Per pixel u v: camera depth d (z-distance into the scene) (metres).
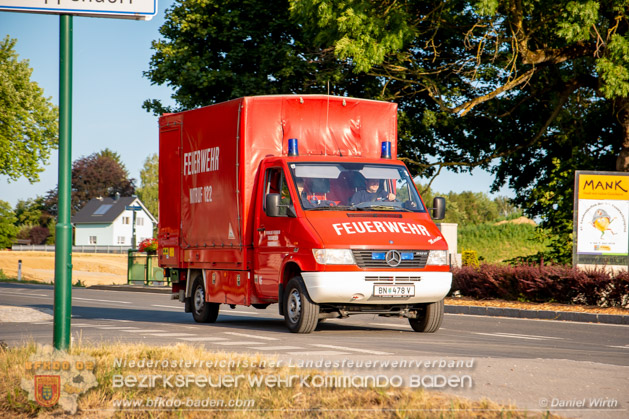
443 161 56.19
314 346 19.16
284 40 53.03
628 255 36.03
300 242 22.33
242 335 22.27
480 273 37.75
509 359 15.74
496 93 44.06
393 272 22.02
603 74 38.59
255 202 24.58
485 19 45.28
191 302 28.45
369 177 23.97
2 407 11.54
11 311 30.25
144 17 14.05
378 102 26.14
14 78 84.81
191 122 27.81
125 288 59.09
